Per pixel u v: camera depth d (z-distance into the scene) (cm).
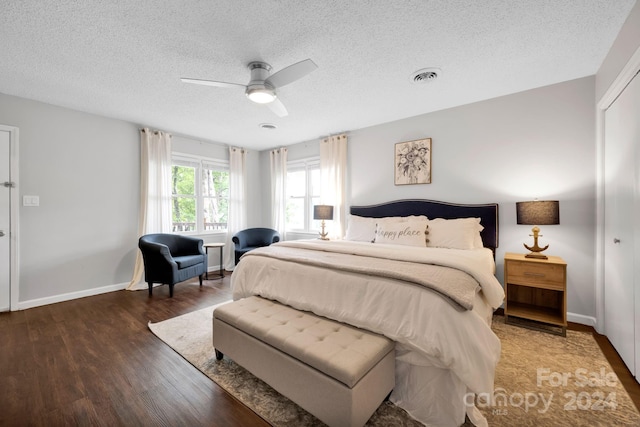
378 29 194
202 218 490
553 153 280
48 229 326
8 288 301
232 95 301
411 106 335
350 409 126
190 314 294
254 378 184
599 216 248
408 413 153
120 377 184
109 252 375
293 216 529
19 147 306
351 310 173
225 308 201
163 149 421
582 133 266
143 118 376
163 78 263
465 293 152
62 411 153
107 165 372
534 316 257
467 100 318
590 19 185
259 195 570
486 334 149
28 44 209
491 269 241
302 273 207
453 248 292
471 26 191
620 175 210
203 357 209
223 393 169
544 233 286
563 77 265
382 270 175
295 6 172
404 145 375
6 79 265
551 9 175
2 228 297
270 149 557
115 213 379
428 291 152
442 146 346
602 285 246
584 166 266
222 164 516
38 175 319
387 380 150
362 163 420
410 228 313
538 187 288
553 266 243
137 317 286
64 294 337
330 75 258
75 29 192
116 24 187
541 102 285
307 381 142
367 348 144
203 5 171
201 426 143
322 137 470
